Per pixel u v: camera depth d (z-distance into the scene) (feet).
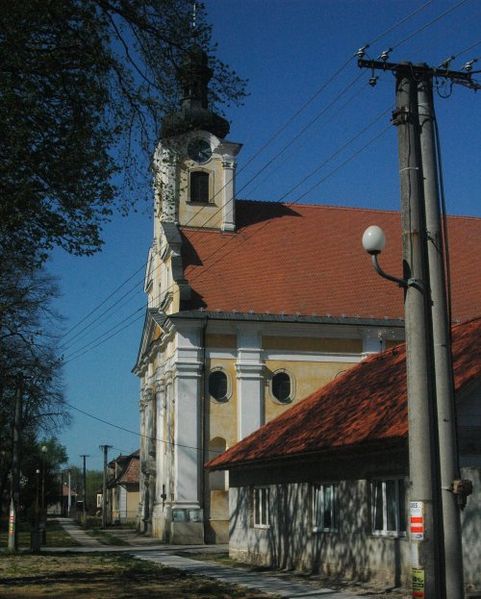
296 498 77.36
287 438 78.33
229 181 155.22
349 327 141.49
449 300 39.55
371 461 64.13
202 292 140.67
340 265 151.23
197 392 136.05
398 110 40.29
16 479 112.47
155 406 161.58
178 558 97.09
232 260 147.95
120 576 73.41
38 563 89.66
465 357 60.95
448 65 41.01
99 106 56.08
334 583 65.51
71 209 56.90
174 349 140.15
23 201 53.78
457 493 36.73
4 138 52.29
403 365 73.61
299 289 144.66
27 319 129.29
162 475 149.79
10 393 131.44
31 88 51.88
